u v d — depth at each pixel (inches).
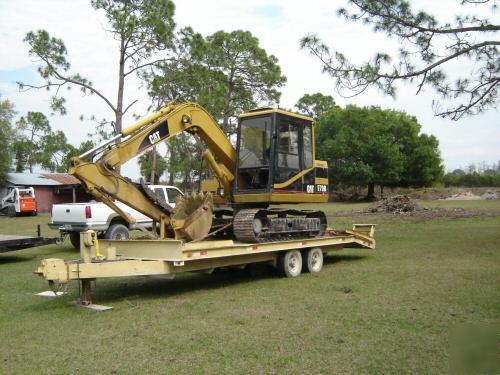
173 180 1231.5
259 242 373.7
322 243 424.2
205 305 295.0
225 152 398.9
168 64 999.6
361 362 195.3
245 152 394.0
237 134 397.7
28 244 506.6
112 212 566.9
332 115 2185.0
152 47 954.7
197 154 1154.7
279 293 325.4
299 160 407.8
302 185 408.5
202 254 324.2
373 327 240.7
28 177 1766.7
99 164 325.4
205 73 1040.2
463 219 852.6
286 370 188.5
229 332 236.8
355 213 1014.4
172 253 314.3
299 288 341.1
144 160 1184.8
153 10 933.2
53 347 219.3
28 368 194.7
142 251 330.3
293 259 397.4
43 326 252.7
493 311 266.2
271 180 378.6
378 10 471.8
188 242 349.4
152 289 349.7
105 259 301.4
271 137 381.7
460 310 269.6
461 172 3078.2
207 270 343.9
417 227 770.8
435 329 235.9
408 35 476.1
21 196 1425.9
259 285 357.1
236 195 394.0
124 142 338.3
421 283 345.4
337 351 207.9
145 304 299.7
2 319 267.3
